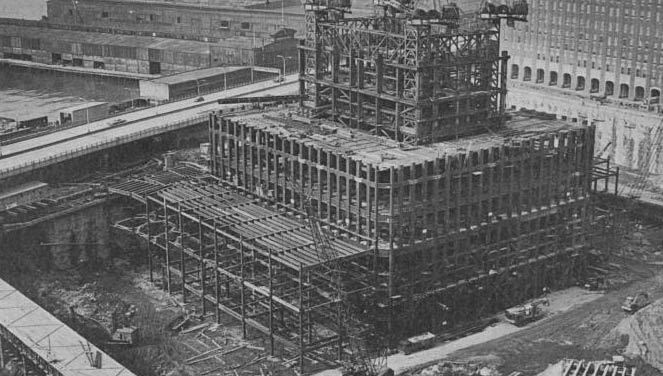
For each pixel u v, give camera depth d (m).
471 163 147.25
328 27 172.88
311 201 154.25
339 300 134.50
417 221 144.75
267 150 161.88
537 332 146.62
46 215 169.62
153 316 151.62
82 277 169.25
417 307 145.50
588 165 164.75
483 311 154.12
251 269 151.75
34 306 134.88
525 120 175.88
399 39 160.62
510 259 156.38
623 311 153.75
